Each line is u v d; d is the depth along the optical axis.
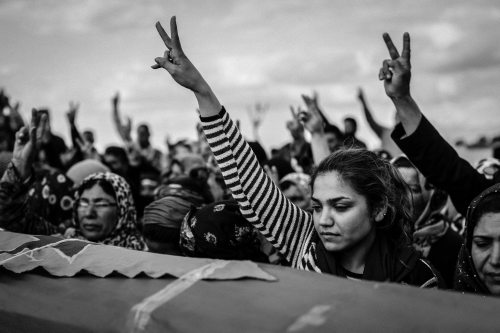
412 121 2.08
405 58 2.01
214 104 1.96
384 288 1.22
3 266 1.65
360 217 1.70
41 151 6.64
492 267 1.59
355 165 1.72
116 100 8.77
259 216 1.96
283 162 4.82
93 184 3.06
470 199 2.13
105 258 1.59
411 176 2.89
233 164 1.95
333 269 1.74
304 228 2.00
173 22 1.95
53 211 3.74
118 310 1.37
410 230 1.85
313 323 1.12
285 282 1.32
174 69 1.94
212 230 2.09
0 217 3.09
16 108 9.85
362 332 1.07
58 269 1.59
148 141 8.72
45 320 1.45
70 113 6.75
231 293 1.30
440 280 1.75
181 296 1.33
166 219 2.59
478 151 8.77
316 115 3.52
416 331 1.05
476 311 1.09
